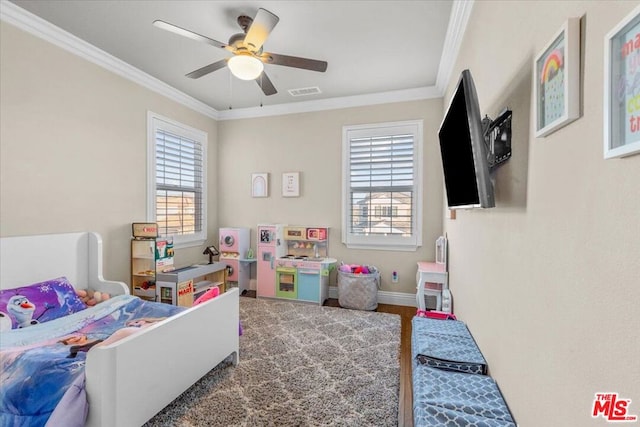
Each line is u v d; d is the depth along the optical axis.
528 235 1.09
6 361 1.44
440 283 3.16
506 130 1.30
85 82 2.72
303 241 4.20
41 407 1.29
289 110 4.23
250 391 1.94
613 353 0.64
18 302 2.01
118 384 1.32
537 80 0.98
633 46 0.57
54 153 2.49
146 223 3.14
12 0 2.12
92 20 2.35
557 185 0.88
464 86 1.27
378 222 3.90
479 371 1.54
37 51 2.36
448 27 2.43
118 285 2.62
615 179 0.63
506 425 1.12
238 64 2.13
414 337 1.92
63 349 1.58
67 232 2.58
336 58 2.94
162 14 2.28
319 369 2.21
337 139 4.05
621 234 0.62
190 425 1.63
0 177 2.15
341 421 1.68
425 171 3.71
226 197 4.53
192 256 4.08
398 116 3.79
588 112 0.73
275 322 3.13
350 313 3.42
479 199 1.25
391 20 2.36
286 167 4.28
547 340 0.93
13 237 2.19
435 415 1.16
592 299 0.71
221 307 2.09
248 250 4.41
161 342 1.57
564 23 0.79
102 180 2.89
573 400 0.79
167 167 3.70
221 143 4.52
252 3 2.15
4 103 2.17
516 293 1.19
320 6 2.19
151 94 3.43
